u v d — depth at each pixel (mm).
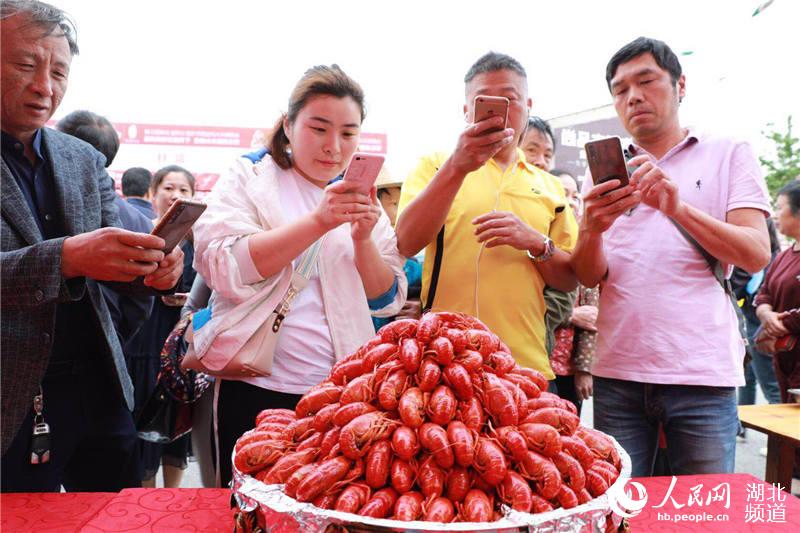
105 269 1245
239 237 1484
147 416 1938
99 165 1733
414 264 2234
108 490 1702
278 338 1525
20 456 1467
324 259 1583
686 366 1719
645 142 1907
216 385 1563
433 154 2016
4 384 1327
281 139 1633
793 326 2980
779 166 9273
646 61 1791
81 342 1568
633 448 1844
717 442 1714
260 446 926
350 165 1333
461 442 805
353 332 1583
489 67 1783
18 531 1038
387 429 843
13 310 1322
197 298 2047
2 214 1365
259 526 838
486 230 1726
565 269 1877
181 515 1088
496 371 968
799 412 2145
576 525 759
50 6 1386
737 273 3945
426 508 781
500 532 712
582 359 2562
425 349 918
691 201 1814
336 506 790
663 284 1770
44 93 1358
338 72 1537
